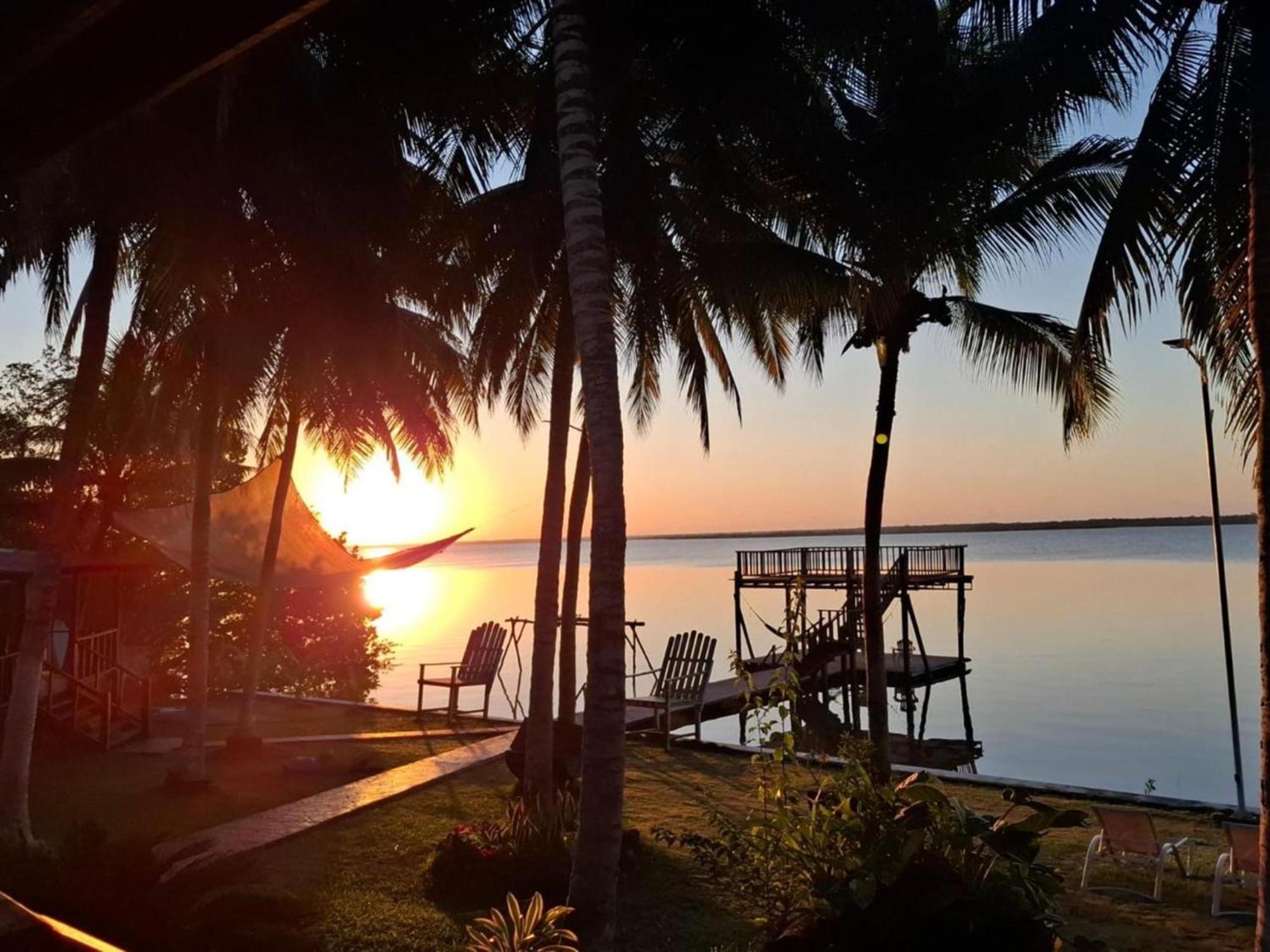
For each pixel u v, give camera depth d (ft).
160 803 35.68
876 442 37.19
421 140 33.50
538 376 44.39
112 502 62.80
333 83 28.27
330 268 33.06
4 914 3.83
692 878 27.63
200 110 28.27
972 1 26.18
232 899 13.78
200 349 37.78
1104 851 27.35
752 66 26.96
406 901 25.23
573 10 19.21
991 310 38.11
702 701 50.72
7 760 28.71
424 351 50.08
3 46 4.22
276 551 47.57
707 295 35.60
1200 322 26.58
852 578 85.51
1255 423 25.16
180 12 4.27
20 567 42.65
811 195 31.86
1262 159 20.97
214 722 56.29
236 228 31.45
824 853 18.15
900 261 29.66
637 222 29.91
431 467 58.23
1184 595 201.16
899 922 16.40
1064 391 37.17
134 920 13.41
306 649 89.61
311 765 41.55
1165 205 24.82
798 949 16.96
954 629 150.82
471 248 34.47
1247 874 26.00
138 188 28.37
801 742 25.57
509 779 40.42
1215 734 72.38
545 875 25.31
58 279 36.45
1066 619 160.45
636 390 44.88
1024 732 75.87
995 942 16.06
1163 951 22.65
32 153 5.02
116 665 51.08
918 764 64.03
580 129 18.63
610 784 17.49
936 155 27.99
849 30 26.58
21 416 66.90
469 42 26.66
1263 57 21.16
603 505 17.83
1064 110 26.40
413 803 36.27
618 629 17.72
